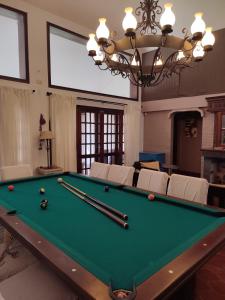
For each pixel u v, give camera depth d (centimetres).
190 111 658
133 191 262
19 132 453
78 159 587
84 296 93
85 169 608
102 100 621
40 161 494
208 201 344
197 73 619
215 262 263
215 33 579
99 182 308
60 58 584
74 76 612
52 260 116
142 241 147
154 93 720
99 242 145
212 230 156
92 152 622
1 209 194
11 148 438
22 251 211
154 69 281
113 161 680
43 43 488
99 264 119
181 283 102
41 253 125
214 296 211
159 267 110
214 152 569
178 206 219
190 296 133
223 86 575
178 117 764
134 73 290
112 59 277
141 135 764
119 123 687
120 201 234
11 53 499
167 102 689
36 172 487
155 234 158
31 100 473
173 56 280
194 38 219
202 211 202
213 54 586
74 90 554
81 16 527
